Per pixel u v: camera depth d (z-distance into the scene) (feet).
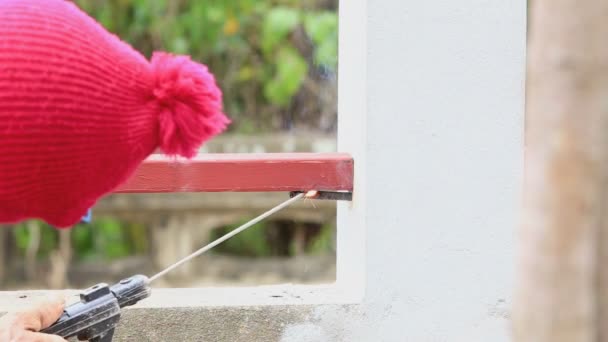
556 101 4.04
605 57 3.98
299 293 8.45
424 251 8.07
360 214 8.11
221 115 5.37
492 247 8.13
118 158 5.18
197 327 7.96
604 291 4.16
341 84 8.92
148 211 19.97
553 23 4.02
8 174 4.83
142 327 7.88
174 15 22.79
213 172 8.00
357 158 8.17
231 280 21.74
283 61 22.44
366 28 7.83
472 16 7.93
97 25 5.24
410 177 7.99
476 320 8.18
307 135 23.04
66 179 5.04
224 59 23.99
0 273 23.35
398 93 7.91
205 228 20.44
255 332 8.02
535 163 4.15
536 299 4.17
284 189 8.13
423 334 8.14
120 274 22.66
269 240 25.26
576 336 4.14
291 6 22.98
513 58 8.00
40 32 4.84
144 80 5.18
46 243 24.80
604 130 4.03
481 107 8.00
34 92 4.77
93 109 4.94
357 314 8.07
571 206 4.07
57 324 6.29
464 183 8.05
